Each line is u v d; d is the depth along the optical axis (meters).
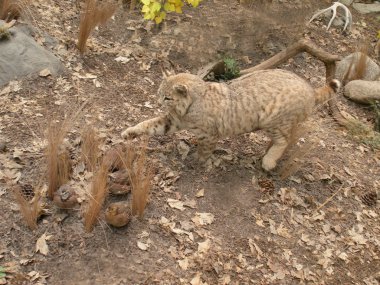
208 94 3.72
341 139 4.40
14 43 4.13
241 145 4.12
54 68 4.16
